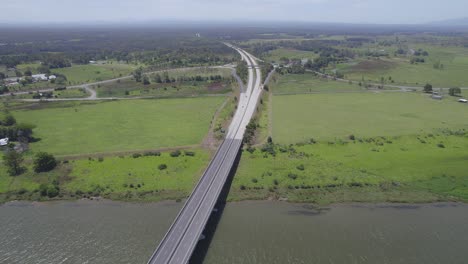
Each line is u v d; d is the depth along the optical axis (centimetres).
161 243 8369
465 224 10038
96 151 14650
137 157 14062
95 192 11712
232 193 11650
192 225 9106
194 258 8506
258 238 9344
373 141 15500
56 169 13138
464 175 12500
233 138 15438
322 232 9650
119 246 9000
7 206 11100
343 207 10938
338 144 15188
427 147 14862
